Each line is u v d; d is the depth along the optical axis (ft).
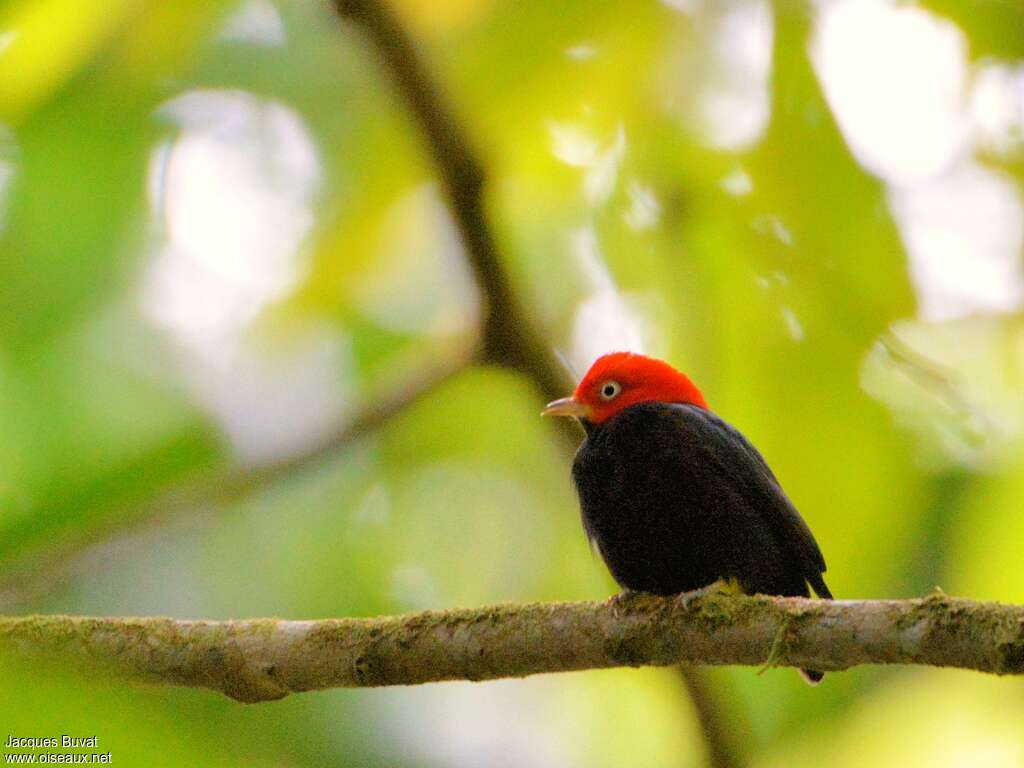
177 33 38.78
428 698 44.80
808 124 35.14
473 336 40.40
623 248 39.99
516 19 36.09
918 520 37.35
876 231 35.63
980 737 39.45
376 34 34.12
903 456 36.78
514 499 49.65
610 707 48.16
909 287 35.70
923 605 20.66
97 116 44.01
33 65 32.81
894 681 40.57
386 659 24.40
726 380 37.01
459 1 35.47
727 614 23.12
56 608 44.24
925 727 39.78
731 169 36.81
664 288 38.17
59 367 45.01
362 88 43.45
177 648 24.80
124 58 39.93
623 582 31.14
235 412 46.01
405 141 41.68
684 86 36.70
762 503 30.19
